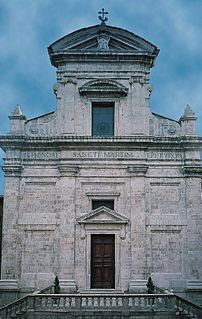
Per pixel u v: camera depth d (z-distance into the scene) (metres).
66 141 40.78
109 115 42.12
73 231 39.59
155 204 40.38
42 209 40.25
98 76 42.47
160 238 39.75
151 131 41.78
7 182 40.53
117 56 42.69
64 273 38.81
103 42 42.97
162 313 32.88
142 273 38.91
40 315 32.88
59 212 40.03
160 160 41.06
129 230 39.75
